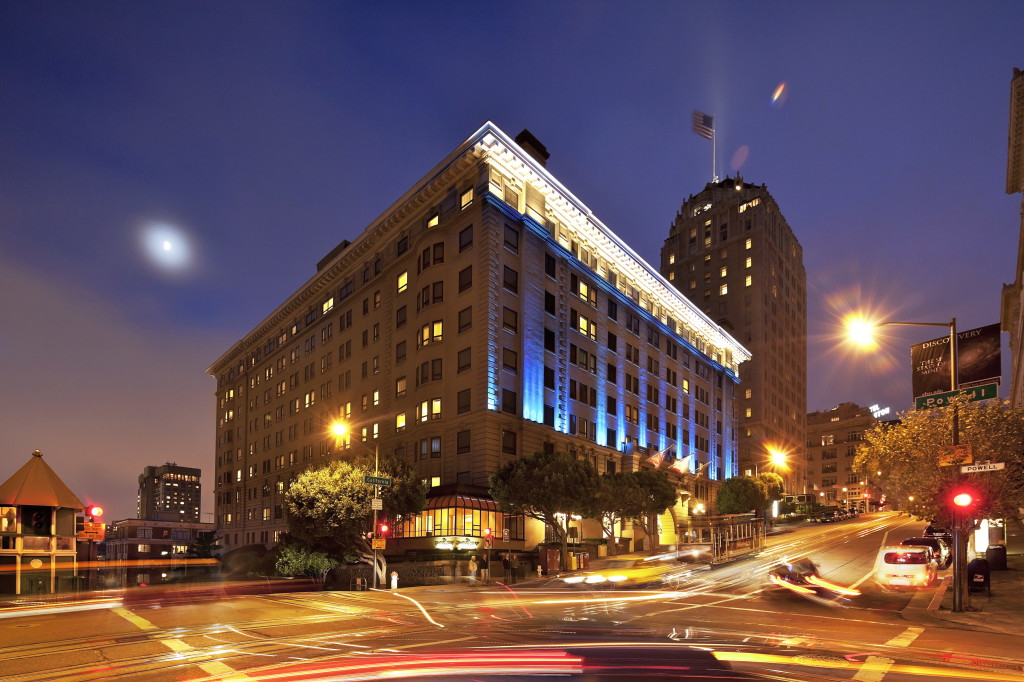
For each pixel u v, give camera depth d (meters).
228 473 89.62
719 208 121.81
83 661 12.67
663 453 58.97
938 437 22.14
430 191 53.88
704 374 81.44
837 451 148.12
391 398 55.94
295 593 31.16
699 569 36.88
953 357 19.88
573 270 57.78
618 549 55.75
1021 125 41.84
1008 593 22.53
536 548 45.75
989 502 21.42
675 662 12.34
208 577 68.00
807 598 24.50
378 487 35.53
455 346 49.84
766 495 78.62
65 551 31.81
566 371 54.69
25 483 30.84
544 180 53.88
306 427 70.44
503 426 47.44
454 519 43.03
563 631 16.78
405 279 56.53
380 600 26.23
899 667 11.91
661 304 72.94
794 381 126.62
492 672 11.39
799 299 134.62
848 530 65.75
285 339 78.06
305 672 11.47
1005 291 62.03
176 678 11.09
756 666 11.96
